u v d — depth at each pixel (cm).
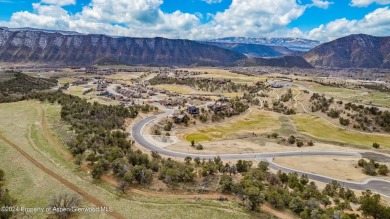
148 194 9425
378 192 11481
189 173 10594
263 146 16738
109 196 9038
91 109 19338
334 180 11656
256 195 8762
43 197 8631
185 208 8581
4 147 12100
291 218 8406
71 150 12125
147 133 18100
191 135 18975
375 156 15825
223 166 11856
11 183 9306
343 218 8069
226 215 8319
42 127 15362
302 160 14675
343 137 19838
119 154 11875
